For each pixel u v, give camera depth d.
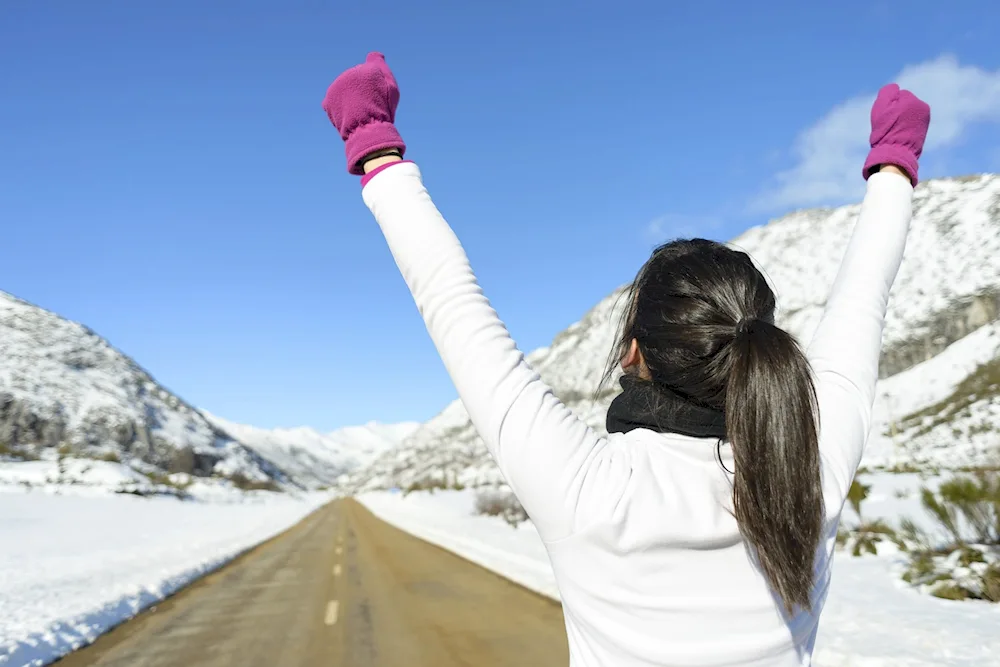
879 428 78.06
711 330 0.84
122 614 9.96
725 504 0.81
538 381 0.89
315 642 8.03
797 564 0.77
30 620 8.78
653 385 0.90
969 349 92.44
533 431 0.83
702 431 0.85
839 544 11.56
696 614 0.78
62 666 7.13
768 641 0.78
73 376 147.00
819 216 166.12
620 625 0.80
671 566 0.79
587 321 186.25
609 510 0.80
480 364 0.86
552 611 9.23
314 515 47.59
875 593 8.05
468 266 0.95
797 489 0.78
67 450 78.75
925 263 136.25
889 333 122.94
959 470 10.09
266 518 41.03
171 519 36.78
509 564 13.72
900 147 1.17
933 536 10.78
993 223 133.50
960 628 6.22
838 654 5.71
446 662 6.90
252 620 9.49
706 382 0.84
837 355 1.03
